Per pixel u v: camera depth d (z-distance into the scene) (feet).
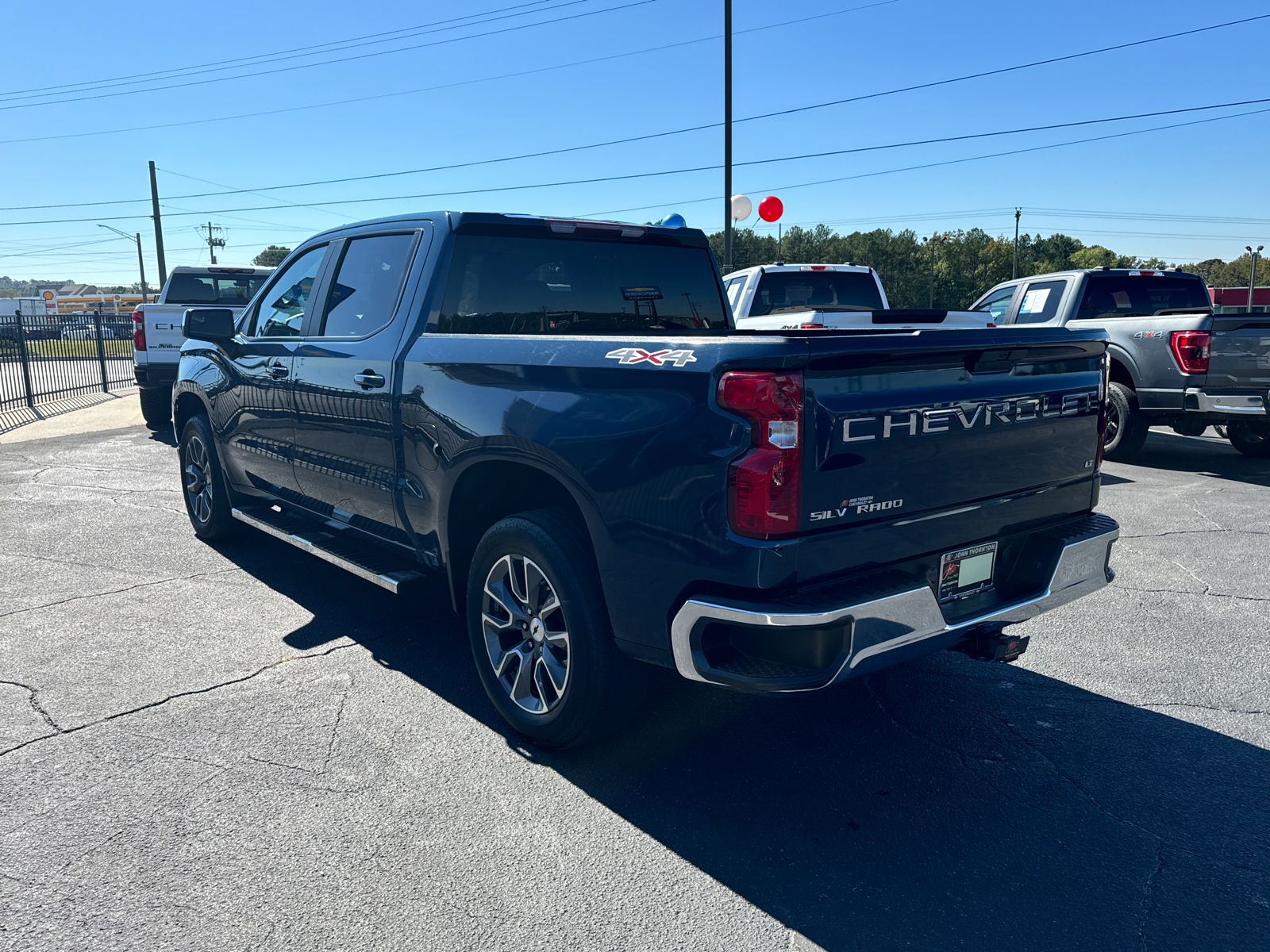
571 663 9.98
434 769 10.31
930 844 8.96
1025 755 10.77
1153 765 10.57
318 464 14.40
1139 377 28.68
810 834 9.13
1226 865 8.63
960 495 9.38
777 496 7.97
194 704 11.87
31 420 44.14
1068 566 10.25
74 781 9.92
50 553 19.12
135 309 37.09
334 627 14.80
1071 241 477.77
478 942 7.48
